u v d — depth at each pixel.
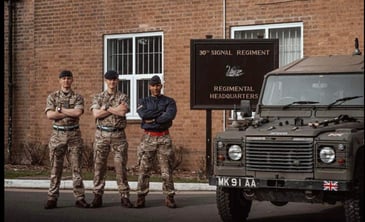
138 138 15.99
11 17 17.53
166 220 9.41
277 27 14.55
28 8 17.36
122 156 10.42
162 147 10.30
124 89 16.34
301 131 8.09
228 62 12.89
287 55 14.55
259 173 8.19
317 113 9.05
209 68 12.92
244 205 9.22
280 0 14.49
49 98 10.33
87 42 16.64
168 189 10.45
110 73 10.26
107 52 16.45
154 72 15.95
